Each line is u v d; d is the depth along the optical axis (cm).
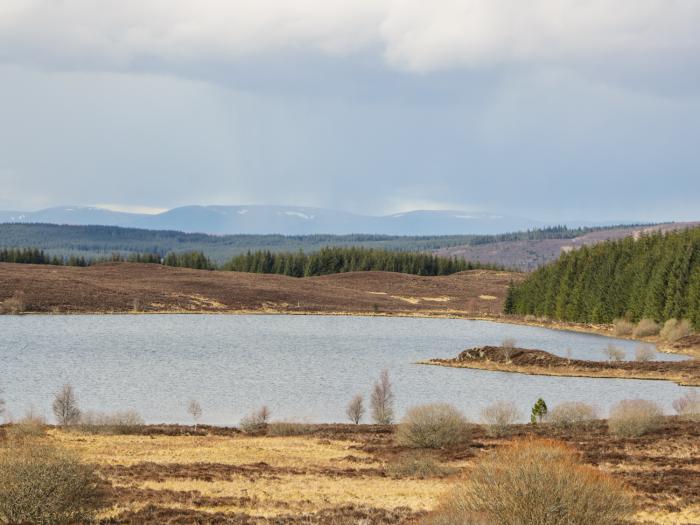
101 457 8762
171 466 8312
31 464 5488
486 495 4772
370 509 6316
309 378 17988
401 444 10212
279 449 9912
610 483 4878
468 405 14700
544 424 11969
